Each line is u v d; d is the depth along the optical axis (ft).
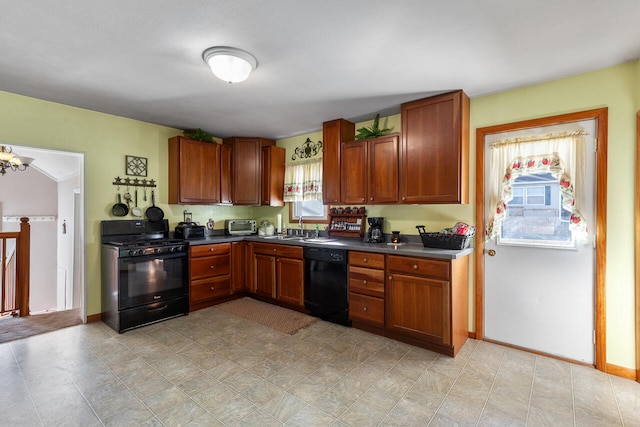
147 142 12.73
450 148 9.38
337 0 5.27
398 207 11.66
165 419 6.03
